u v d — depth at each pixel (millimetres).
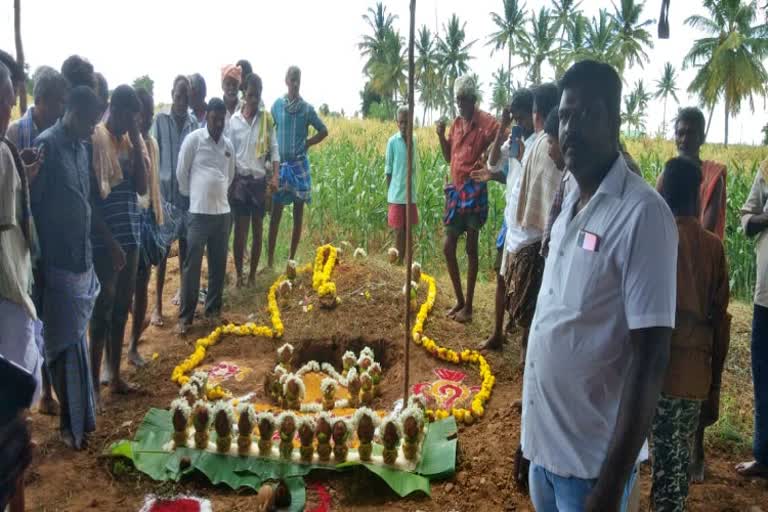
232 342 6621
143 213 5805
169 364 6109
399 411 4770
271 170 8086
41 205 4281
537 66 43906
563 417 2381
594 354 2287
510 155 5504
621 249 2189
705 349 3369
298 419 4410
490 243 9562
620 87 2291
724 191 4676
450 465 4379
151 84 15531
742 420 5250
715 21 33750
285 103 8375
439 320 7000
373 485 4285
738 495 4215
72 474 4289
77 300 4438
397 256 8375
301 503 4023
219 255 7027
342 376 6086
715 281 3529
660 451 3475
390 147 8805
